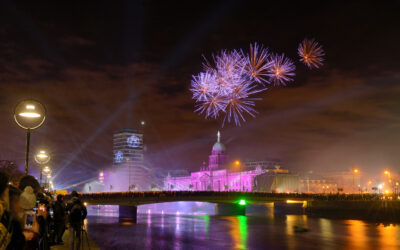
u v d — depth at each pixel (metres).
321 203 120.56
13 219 8.86
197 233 61.38
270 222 91.62
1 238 7.93
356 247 49.22
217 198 120.38
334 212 115.31
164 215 126.12
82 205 26.52
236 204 129.00
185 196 114.88
